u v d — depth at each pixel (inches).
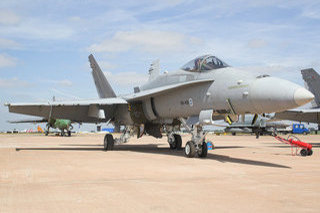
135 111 589.9
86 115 624.1
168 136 662.5
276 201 188.4
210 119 441.1
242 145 843.4
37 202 184.4
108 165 361.7
